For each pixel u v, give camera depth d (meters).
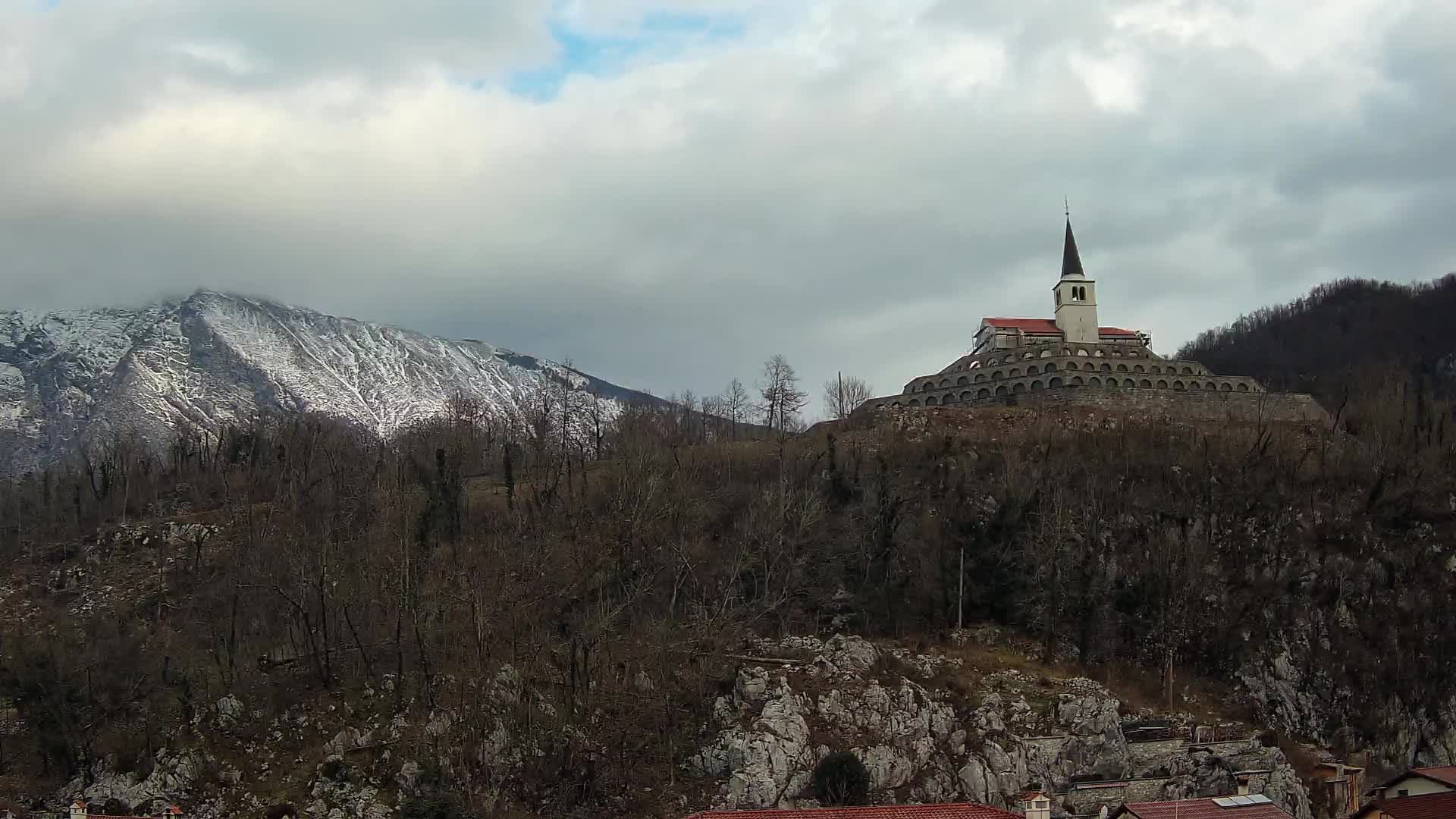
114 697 132.00
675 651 139.62
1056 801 125.12
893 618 158.00
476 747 125.69
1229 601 162.75
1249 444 192.88
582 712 131.88
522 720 129.38
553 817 120.56
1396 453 181.50
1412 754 152.25
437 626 141.75
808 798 121.69
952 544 162.88
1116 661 156.12
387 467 199.38
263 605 151.38
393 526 160.00
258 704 135.00
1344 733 152.00
